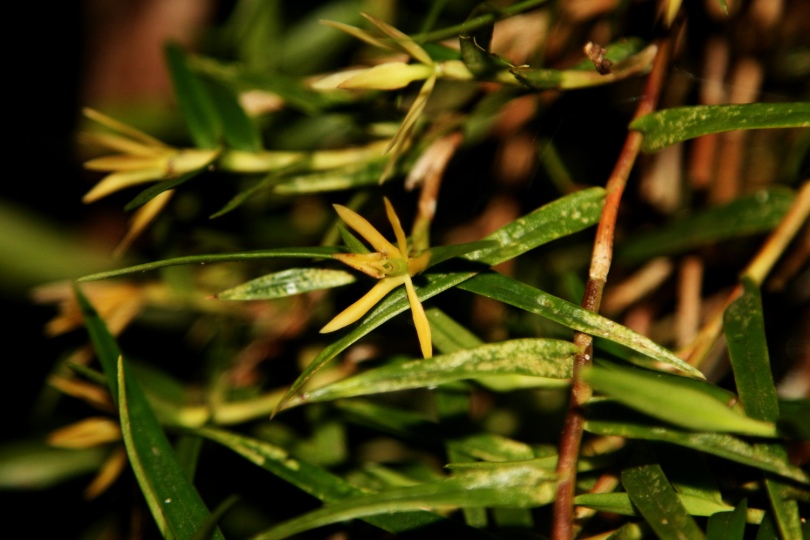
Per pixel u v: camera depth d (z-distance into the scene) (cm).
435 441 31
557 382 31
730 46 35
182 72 34
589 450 31
